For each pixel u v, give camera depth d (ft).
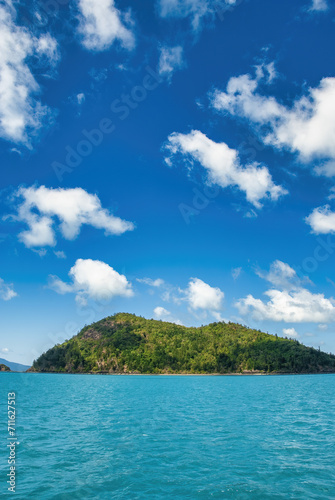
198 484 60.75
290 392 289.94
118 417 141.18
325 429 114.62
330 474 66.39
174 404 193.57
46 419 136.56
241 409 169.58
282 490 57.88
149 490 57.98
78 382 493.77
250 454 81.46
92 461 75.72
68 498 54.54
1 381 504.02
